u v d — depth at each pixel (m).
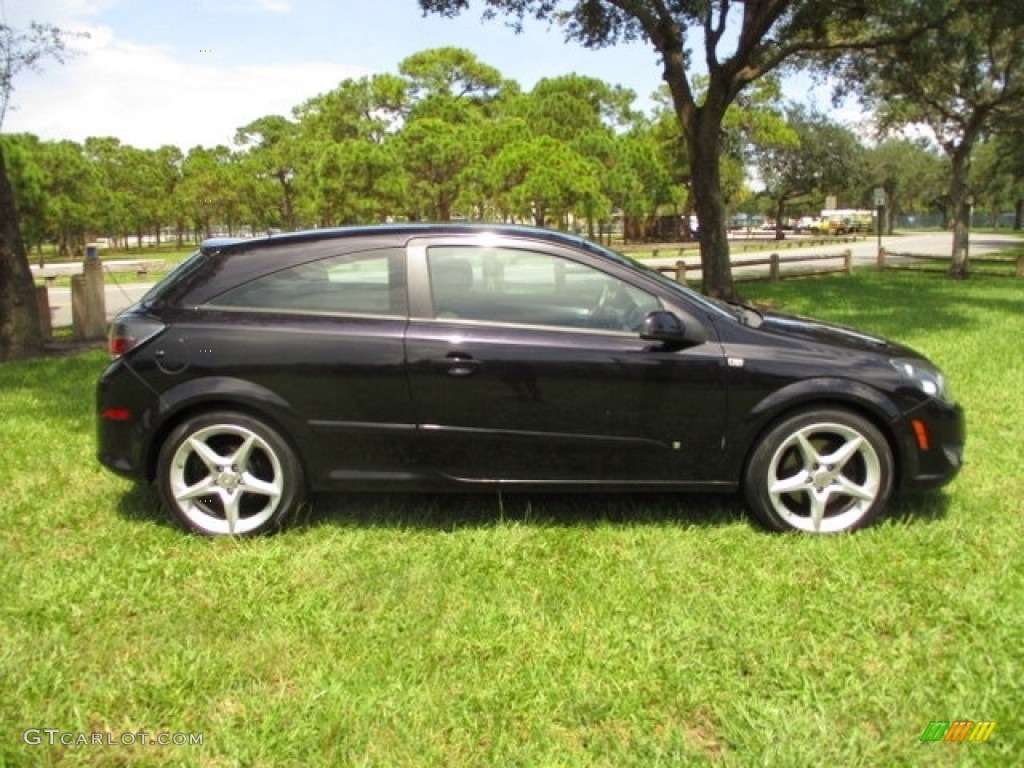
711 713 2.69
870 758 2.46
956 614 3.25
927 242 51.75
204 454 4.03
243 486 4.05
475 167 36.25
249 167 49.59
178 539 4.03
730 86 13.86
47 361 9.13
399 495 4.58
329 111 49.12
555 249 4.11
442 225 4.22
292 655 3.01
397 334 3.96
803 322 4.59
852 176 59.12
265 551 3.88
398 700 2.73
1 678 2.85
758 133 48.34
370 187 34.81
